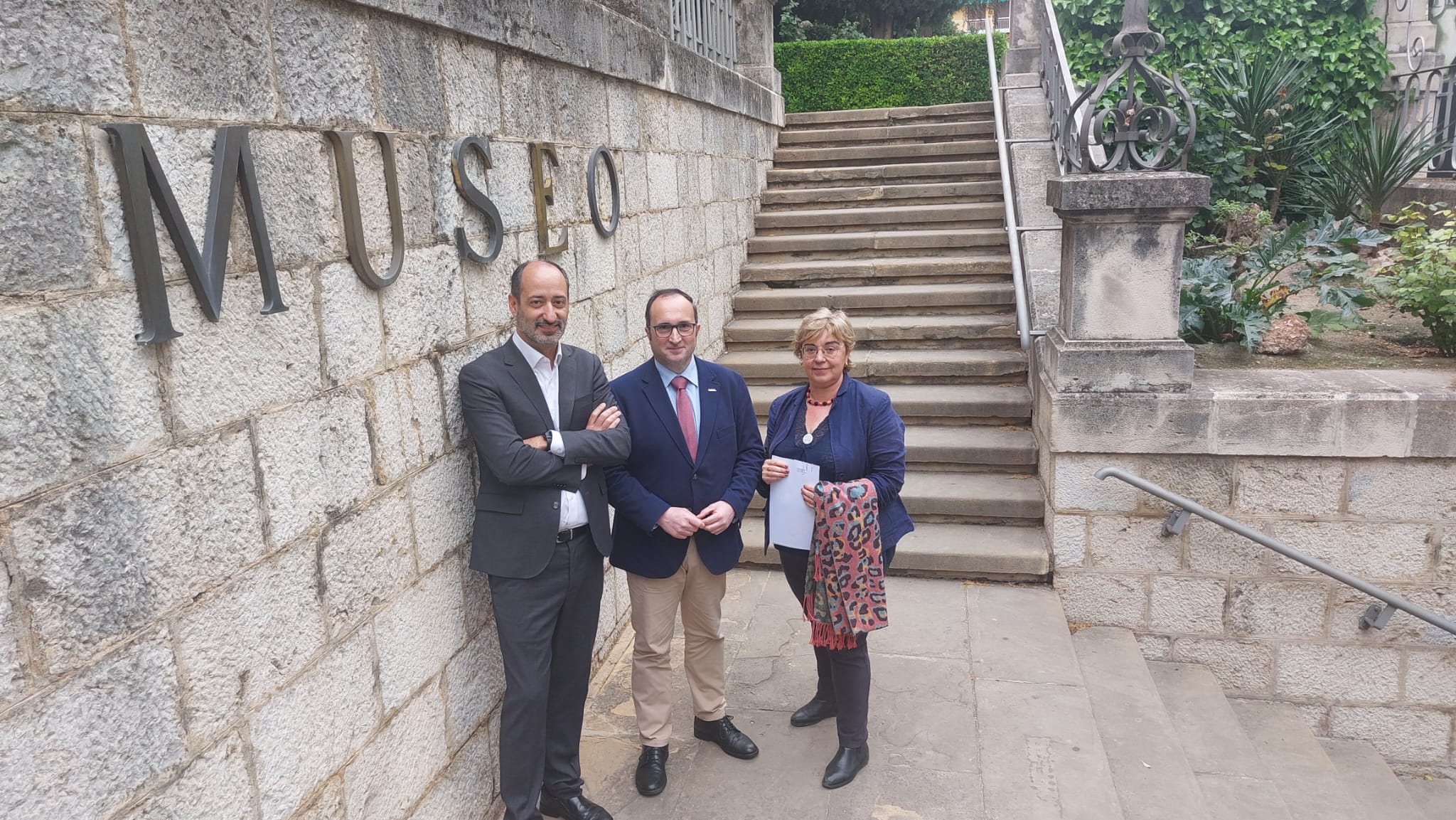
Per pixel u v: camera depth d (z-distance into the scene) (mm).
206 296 1818
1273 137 7785
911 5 14359
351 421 2348
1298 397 4254
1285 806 3588
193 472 1818
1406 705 4551
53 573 1522
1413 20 9117
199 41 1845
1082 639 4617
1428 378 4473
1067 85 5734
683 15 6086
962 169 8023
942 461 5492
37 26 1499
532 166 3506
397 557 2564
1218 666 4680
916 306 6832
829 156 8594
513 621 2832
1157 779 3482
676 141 5664
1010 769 3404
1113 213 4262
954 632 4398
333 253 2283
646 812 3234
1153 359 4375
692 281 6055
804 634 4457
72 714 1557
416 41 2678
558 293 2766
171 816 1769
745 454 3354
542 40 3537
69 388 1552
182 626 1792
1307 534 4422
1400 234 5422
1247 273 5828
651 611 3260
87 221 1592
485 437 2707
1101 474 4293
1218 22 9250
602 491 3086
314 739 2197
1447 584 4336
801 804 3252
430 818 2752
